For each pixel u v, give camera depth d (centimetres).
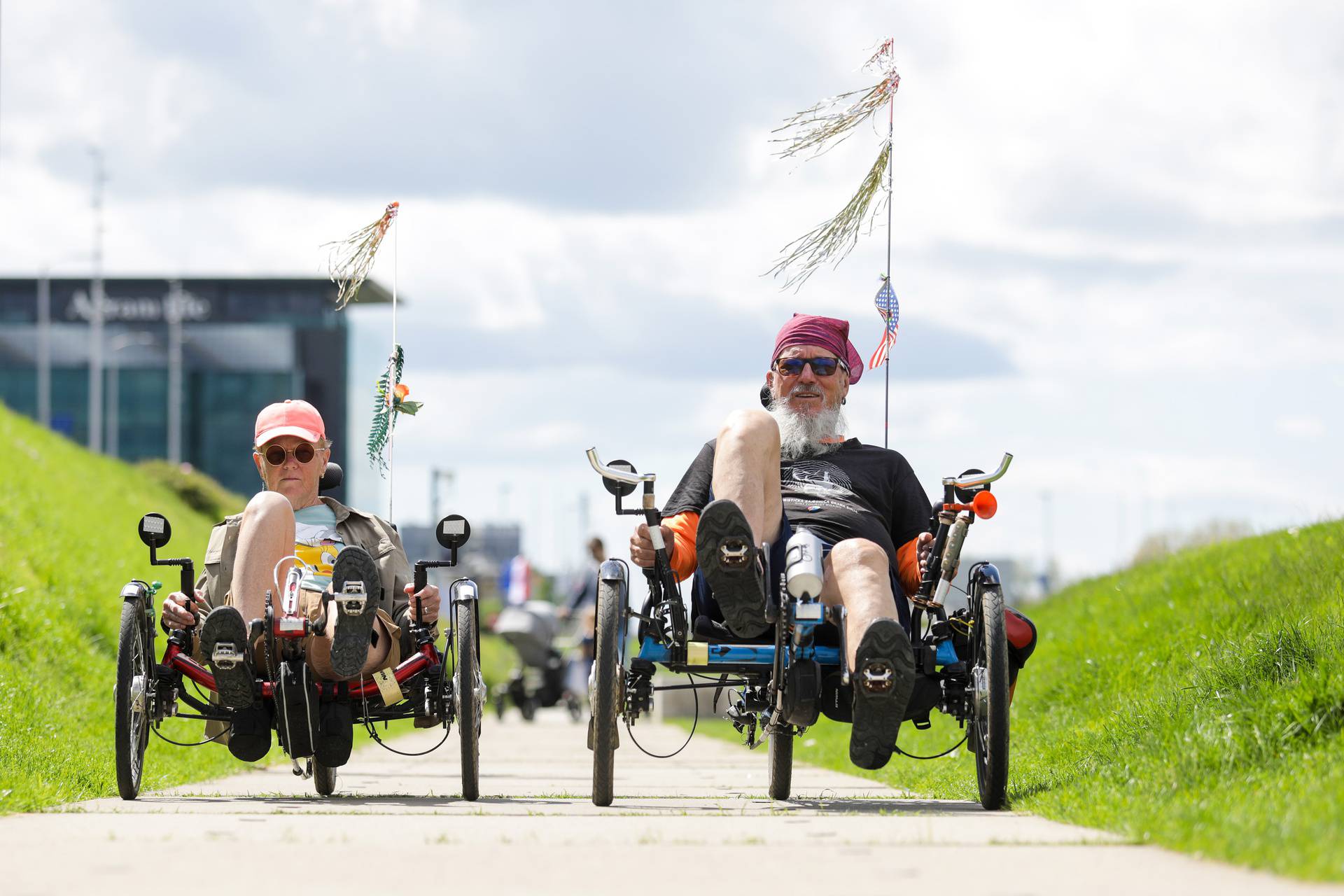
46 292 10712
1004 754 752
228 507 4175
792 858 559
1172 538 2212
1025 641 807
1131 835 598
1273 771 680
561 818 709
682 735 2172
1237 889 475
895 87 889
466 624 834
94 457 3656
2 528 1714
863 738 725
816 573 711
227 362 13538
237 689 780
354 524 895
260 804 806
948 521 763
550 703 3294
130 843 602
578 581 2978
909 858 556
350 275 926
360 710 854
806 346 835
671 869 536
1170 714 861
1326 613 949
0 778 792
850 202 880
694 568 782
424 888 500
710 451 801
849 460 824
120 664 803
